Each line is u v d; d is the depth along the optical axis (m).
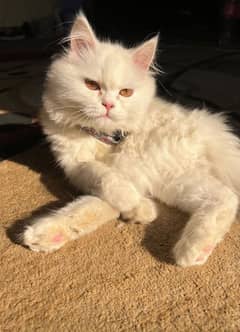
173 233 0.26
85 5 1.20
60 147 0.31
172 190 0.28
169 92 0.59
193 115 0.31
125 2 1.33
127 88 0.29
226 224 0.25
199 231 0.23
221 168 0.29
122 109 0.29
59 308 0.20
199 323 0.20
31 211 0.28
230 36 1.04
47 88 0.31
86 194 0.29
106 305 0.20
